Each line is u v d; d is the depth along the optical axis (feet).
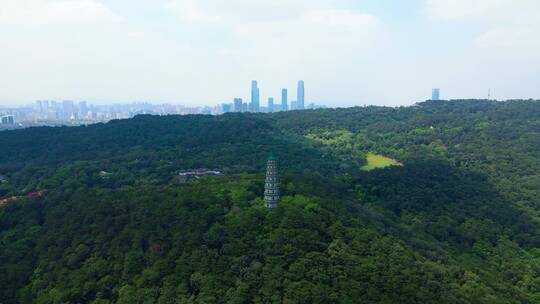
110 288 395.14
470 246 561.84
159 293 371.97
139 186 623.36
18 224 515.50
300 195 507.30
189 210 467.11
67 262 431.02
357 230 446.19
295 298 346.13
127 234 442.09
